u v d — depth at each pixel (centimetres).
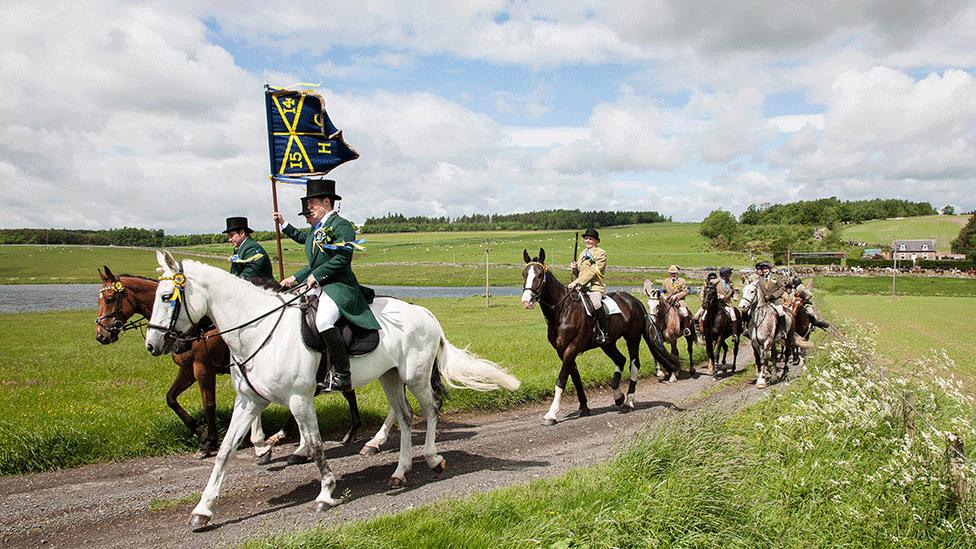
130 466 776
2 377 1271
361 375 695
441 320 3077
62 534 572
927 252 10725
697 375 1673
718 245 11562
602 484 620
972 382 1375
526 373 1397
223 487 710
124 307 762
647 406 1230
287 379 638
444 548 501
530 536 502
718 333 1633
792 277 1755
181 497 669
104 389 1140
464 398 1150
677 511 523
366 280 7850
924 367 939
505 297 5056
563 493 614
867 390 794
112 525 594
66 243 16400
